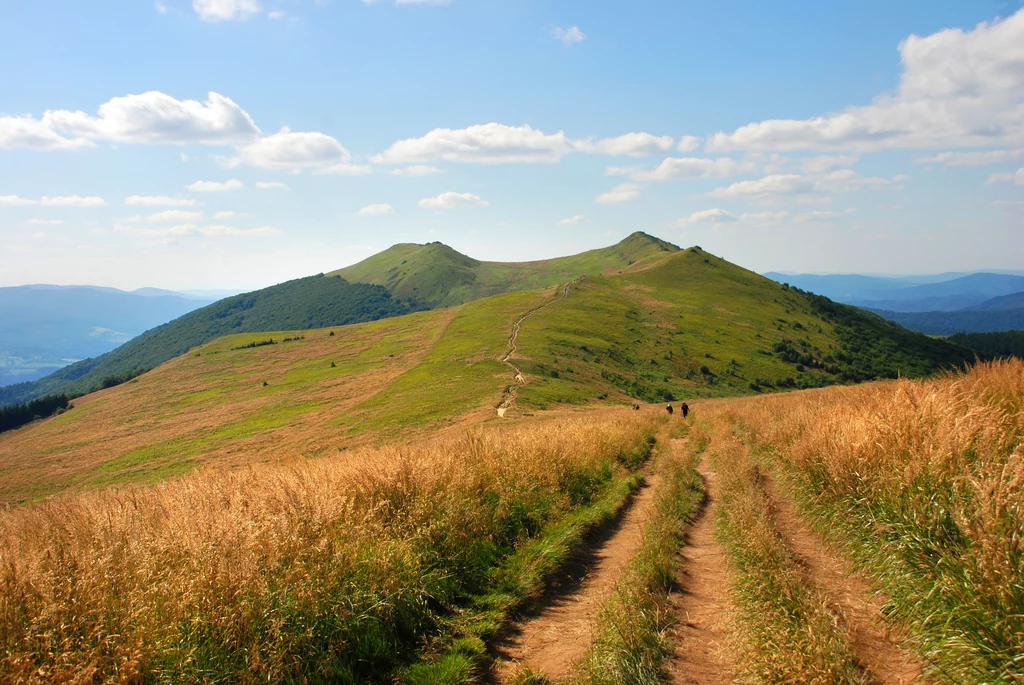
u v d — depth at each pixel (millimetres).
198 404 90062
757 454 13758
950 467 5480
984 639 3729
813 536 7230
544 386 59188
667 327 103375
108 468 57812
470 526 7152
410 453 9219
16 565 4445
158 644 4031
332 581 4926
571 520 8625
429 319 125375
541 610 5918
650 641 4660
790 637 4238
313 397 81125
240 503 6344
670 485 10820
